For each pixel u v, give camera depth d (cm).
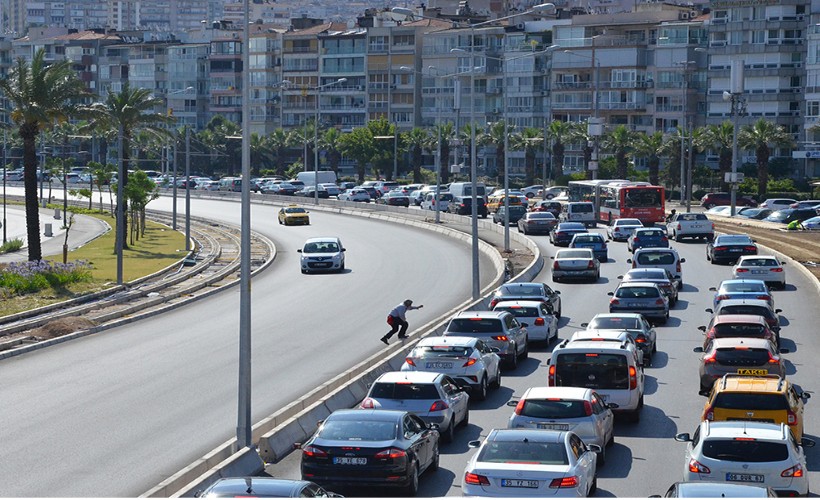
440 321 7750
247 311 4447
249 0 4700
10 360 7044
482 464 3378
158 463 4372
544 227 15112
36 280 10512
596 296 9694
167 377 6347
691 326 8069
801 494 3400
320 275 11888
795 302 9081
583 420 4206
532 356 7006
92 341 7819
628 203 15062
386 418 3869
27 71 11881
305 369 6562
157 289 10825
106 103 16150
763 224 15462
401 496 3788
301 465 3788
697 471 3447
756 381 4341
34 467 4322
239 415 4381
